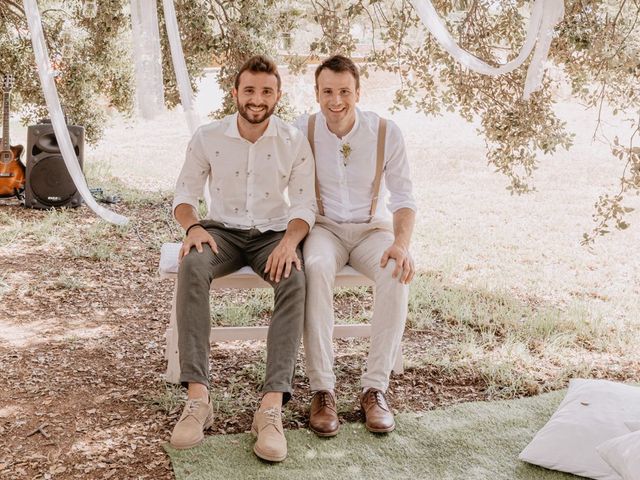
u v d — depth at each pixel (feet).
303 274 9.80
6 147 22.66
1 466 8.59
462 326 13.83
